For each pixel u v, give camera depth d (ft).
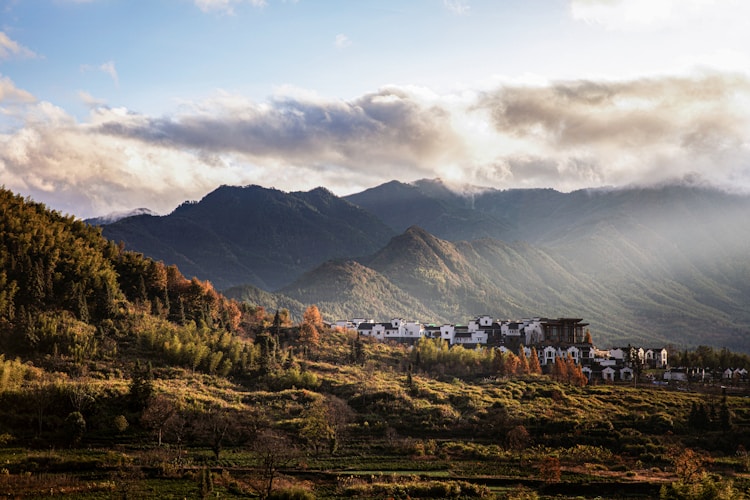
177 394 602.03
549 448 573.33
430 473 506.07
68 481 433.07
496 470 515.50
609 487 478.59
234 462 499.92
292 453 527.40
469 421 626.23
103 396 569.23
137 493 419.13
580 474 504.84
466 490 461.37
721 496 431.02
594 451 558.97
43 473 446.60
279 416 604.49
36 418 529.45
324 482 479.00
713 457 567.18
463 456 552.00
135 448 511.40
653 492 472.44
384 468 515.50
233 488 443.32
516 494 454.81
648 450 566.36
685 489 435.53
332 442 551.59
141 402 566.77
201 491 416.87
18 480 428.97
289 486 449.89
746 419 650.84
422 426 613.52
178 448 515.91
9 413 527.81
